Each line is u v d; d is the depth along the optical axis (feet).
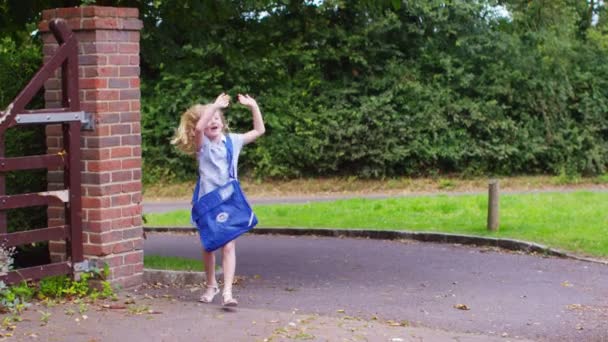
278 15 45.93
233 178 24.75
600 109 84.99
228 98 24.81
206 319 22.76
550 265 37.24
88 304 24.59
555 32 83.15
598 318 26.18
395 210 57.57
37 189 32.17
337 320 23.50
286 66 83.76
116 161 26.81
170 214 62.69
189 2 38.63
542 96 84.17
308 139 82.43
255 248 45.52
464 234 45.16
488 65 84.58
